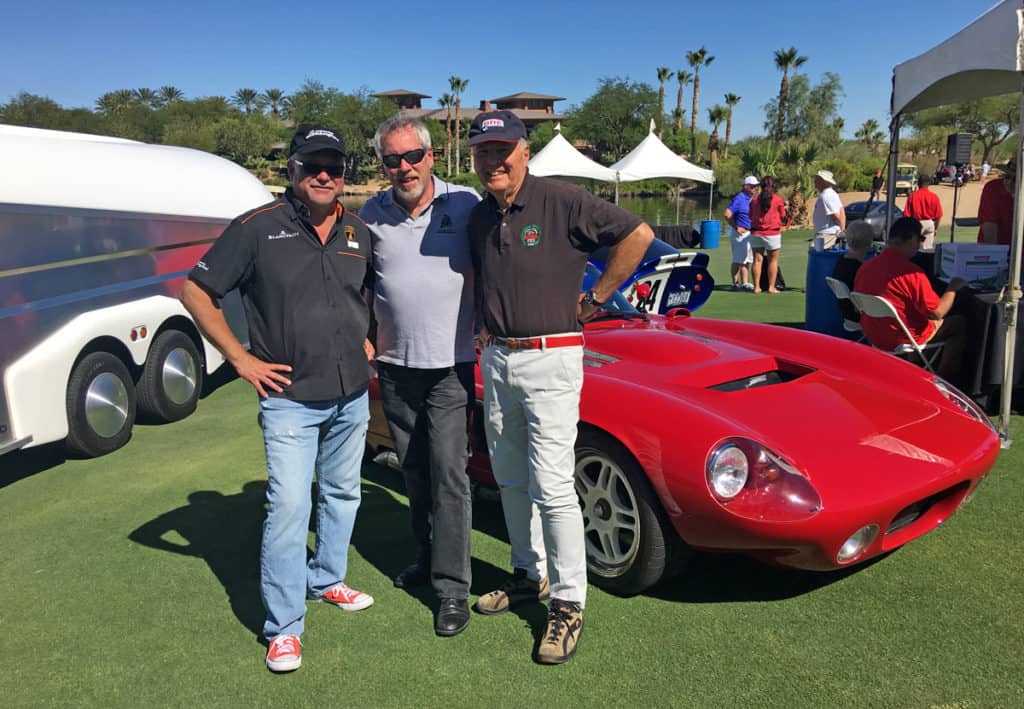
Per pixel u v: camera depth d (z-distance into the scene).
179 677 2.53
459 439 2.77
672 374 3.16
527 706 2.31
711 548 2.57
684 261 5.98
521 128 2.34
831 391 3.11
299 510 2.56
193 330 5.82
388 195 2.72
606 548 2.93
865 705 2.24
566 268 2.41
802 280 11.53
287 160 2.46
